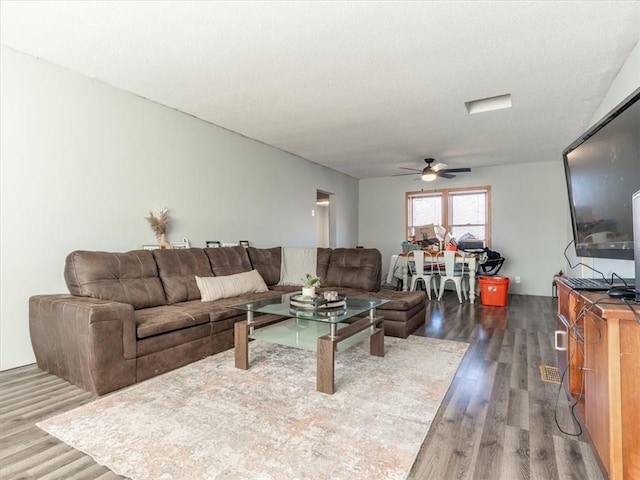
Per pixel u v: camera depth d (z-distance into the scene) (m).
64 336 2.33
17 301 2.74
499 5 2.20
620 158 1.72
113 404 2.03
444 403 2.09
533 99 3.67
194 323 2.77
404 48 2.71
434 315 4.66
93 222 3.25
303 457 1.53
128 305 2.34
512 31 2.47
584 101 3.72
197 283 3.48
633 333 1.26
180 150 4.09
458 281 5.65
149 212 3.74
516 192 6.84
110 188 3.39
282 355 2.93
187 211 4.18
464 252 5.92
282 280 4.69
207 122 4.44
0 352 2.64
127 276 2.99
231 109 4.02
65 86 3.04
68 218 3.07
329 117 4.27
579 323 1.86
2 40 2.60
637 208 1.38
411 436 1.71
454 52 2.76
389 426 1.80
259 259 4.57
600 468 1.46
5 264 2.69
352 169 7.38
